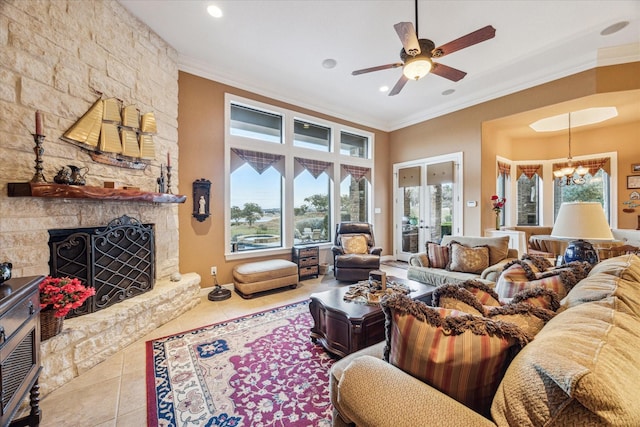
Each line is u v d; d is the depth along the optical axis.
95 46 2.40
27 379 1.33
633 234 3.70
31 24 1.96
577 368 0.57
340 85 4.32
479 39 2.22
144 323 2.52
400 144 6.02
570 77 3.60
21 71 1.90
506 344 0.80
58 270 2.06
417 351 0.87
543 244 4.31
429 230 5.46
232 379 1.87
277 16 2.77
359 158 5.72
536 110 3.96
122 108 2.65
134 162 2.79
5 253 1.80
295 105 4.70
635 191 4.82
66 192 1.92
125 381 1.85
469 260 3.25
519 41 3.15
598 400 0.52
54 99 2.10
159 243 3.10
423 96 4.73
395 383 0.85
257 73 3.94
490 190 4.89
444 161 5.14
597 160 5.18
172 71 3.32
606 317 0.83
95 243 2.26
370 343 2.00
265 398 1.69
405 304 0.94
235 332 2.57
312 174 4.97
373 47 3.31
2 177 1.79
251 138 4.21
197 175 3.65
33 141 1.96
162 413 1.57
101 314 2.19
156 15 2.78
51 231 2.05
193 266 3.63
